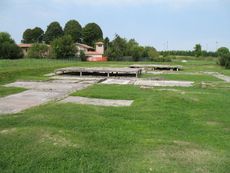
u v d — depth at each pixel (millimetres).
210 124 8984
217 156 6051
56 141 6320
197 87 18859
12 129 7207
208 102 12523
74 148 6035
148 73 30812
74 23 90750
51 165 5352
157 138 7289
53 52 58562
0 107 10984
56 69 27547
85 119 8688
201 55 76812
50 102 12109
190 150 6359
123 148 6395
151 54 62188
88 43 91250
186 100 12594
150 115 9914
